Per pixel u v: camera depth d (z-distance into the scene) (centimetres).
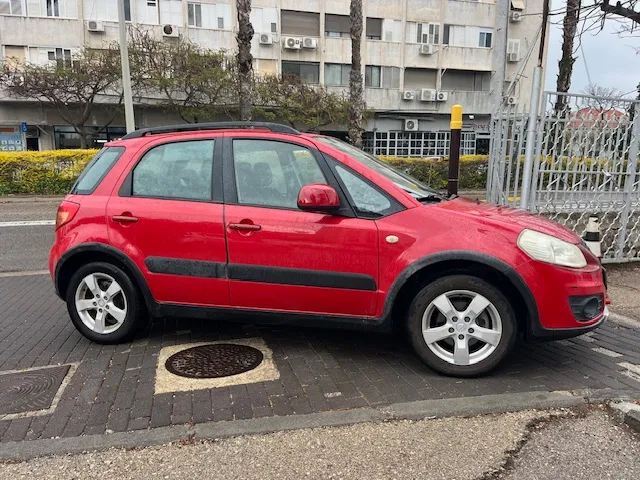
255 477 257
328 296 370
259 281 379
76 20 2781
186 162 404
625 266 711
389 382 355
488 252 342
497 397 329
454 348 359
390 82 3291
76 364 390
